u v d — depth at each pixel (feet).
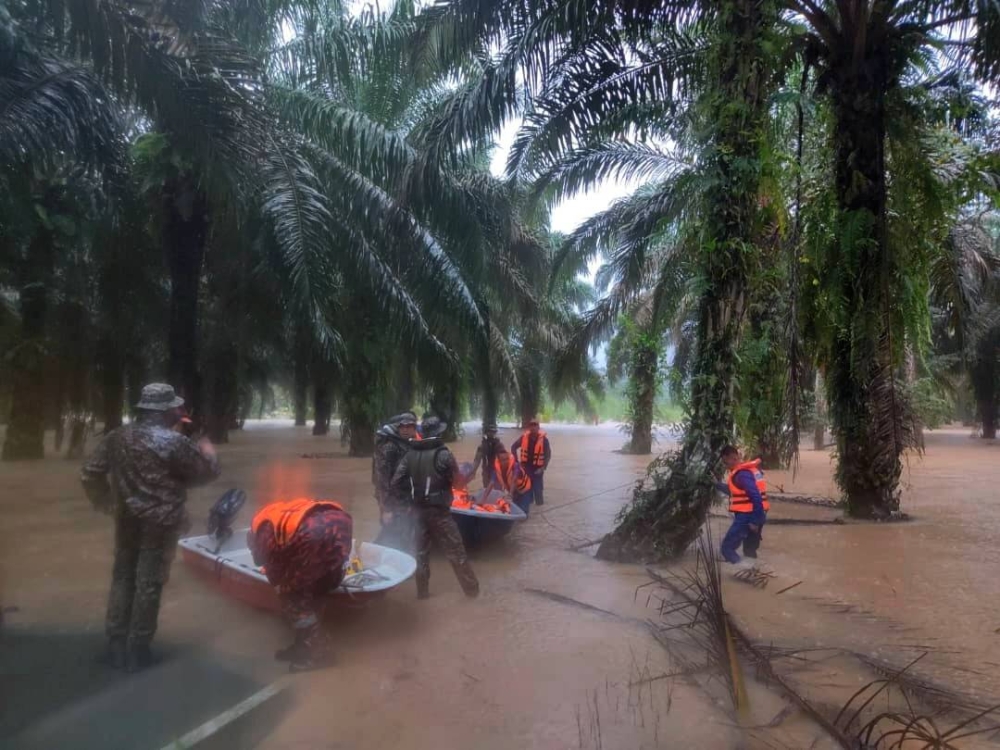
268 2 36.83
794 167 29.40
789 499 42.34
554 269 62.49
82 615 18.08
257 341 68.90
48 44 31.83
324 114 44.16
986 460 71.51
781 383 32.76
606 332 66.49
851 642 17.20
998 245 79.87
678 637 17.44
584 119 38.83
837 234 33.58
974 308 60.70
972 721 12.41
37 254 47.88
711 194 26.21
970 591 21.65
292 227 40.98
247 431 118.11
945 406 45.34
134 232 48.29
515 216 55.93
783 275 32.04
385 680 14.80
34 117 32.12
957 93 39.11
